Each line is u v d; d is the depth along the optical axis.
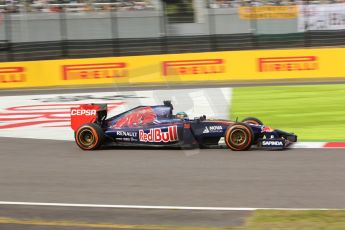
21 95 69.25
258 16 84.56
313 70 76.06
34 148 39.62
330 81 72.06
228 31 85.19
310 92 63.78
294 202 24.50
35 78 77.25
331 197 25.17
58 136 44.25
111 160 34.44
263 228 20.14
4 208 24.38
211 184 28.05
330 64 75.81
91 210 23.72
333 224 20.31
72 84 77.50
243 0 85.00
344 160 32.75
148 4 87.19
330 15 83.06
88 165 33.31
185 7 85.88
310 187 27.02
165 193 26.55
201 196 25.83
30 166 33.66
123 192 26.94
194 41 84.31
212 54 76.94
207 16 85.44
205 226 20.84
